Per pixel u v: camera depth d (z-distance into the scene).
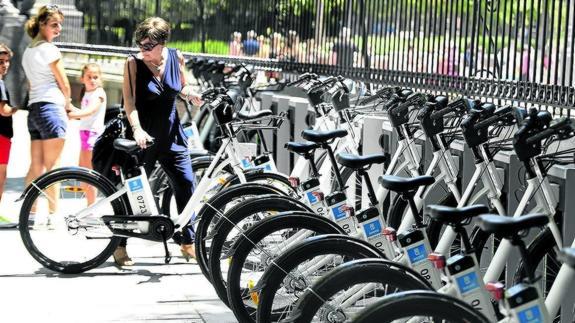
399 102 17.48
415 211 12.13
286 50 29.62
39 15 23.48
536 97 17.41
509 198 15.50
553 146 16.12
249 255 14.24
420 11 21.89
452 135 16.17
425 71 21.64
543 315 9.80
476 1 19.45
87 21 34.31
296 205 15.41
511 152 15.83
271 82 30.45
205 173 19.30
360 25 25.03
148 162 19.45
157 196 20.97
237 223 15.55
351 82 22.80
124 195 19.34
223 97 19.09
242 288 14.29
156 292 18.28
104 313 16.86
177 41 33.91
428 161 18.64
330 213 14.43
